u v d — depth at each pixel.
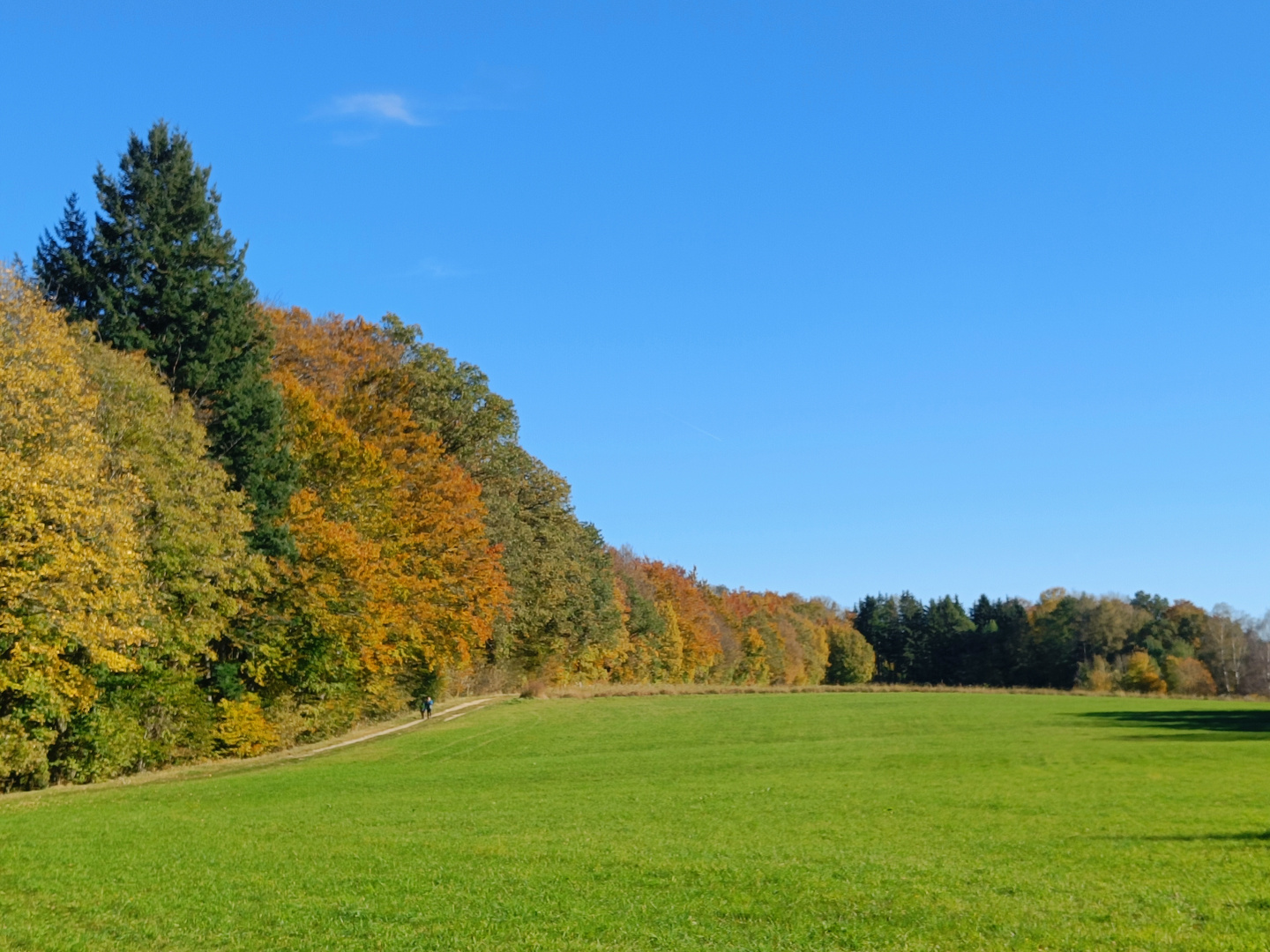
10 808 30.69
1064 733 60.50
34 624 30.61
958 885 18.05
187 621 40.97
